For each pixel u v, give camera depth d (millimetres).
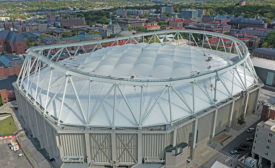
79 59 100250
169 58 94562
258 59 146500
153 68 85938
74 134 65062
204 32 137250
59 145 67188
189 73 83750
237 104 86438
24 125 99438
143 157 67312
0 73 149375
